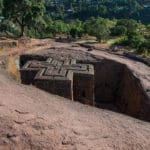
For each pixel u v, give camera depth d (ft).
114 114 59.98
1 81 63.36
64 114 52.03
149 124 57.67
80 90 91.25
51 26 193.77
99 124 51.65
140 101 85.81
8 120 43.91
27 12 166.81
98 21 200.34
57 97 63.31
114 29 192.85
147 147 47.24
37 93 61.31
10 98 51.96
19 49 130.52
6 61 108.68
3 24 194.29
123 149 45.32
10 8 163.73
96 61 117.39
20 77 93.20
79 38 174.70
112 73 117.29
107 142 46.06
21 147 40.70
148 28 213.46
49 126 45.88
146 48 141.90
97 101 115.65
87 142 44.88
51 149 41.81
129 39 157.28
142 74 102.63
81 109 58.29
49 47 138.62
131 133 50.57
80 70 93.66
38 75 85.51
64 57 119.14
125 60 122.21
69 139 44.42
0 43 129.29
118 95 114.11
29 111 48.21
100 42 162.91
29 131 43.47
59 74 86.84
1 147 39.52
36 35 187.42
